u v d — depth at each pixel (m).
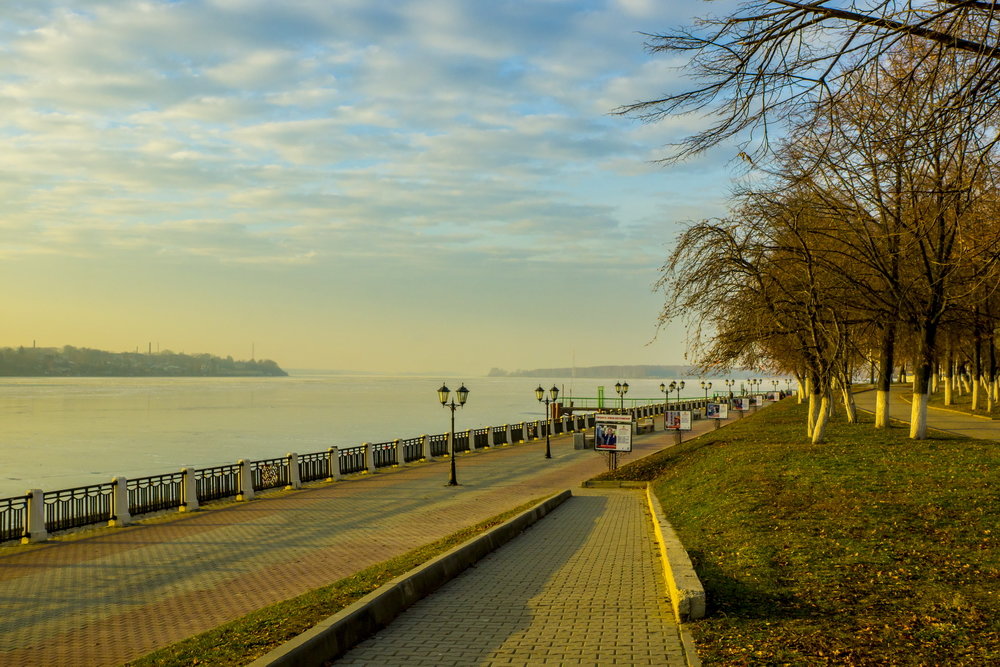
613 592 10.17
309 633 7.18
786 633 7.31
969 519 12.09
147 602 11.98
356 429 71.06
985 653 6.51
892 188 18.33
